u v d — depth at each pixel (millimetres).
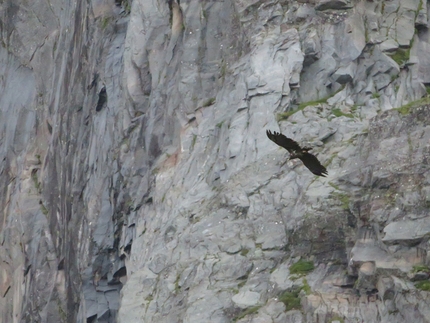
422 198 30969
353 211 32125
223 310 32781
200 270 34438
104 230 42719
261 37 39500
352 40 38656
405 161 32156
